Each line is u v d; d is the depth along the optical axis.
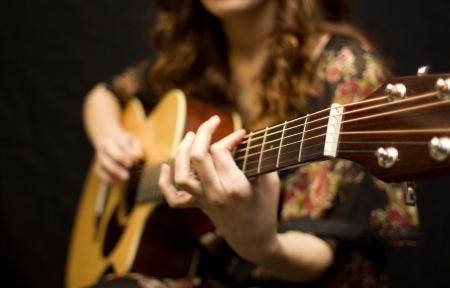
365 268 1.01
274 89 1.10
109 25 1.99
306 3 1.13
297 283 1.03
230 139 0.80
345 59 1.04
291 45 1.10
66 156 1.99
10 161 2.00
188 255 1.14
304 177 1.02
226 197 0.80
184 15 1.32
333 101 1.02
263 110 1.12
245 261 1.10
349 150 0.66
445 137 0.56
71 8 2.01
